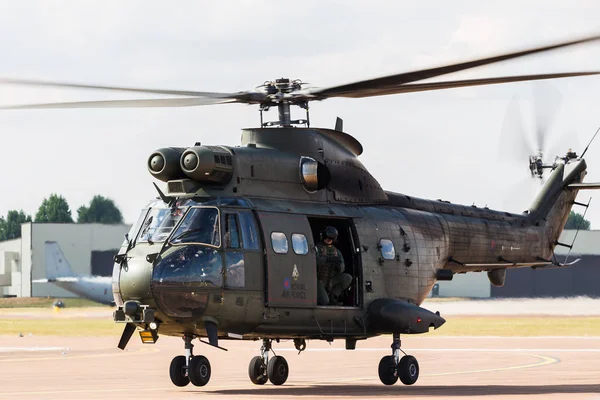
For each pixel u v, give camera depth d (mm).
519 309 149625
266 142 48062
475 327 133000
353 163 50844
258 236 44812
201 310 43000
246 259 44156
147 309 43188
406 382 48969
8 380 53094
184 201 44625
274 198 46531
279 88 48031
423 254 52781
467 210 58719
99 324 142375
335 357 77875
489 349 88312
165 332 44781
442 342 102812
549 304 152500
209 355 80688
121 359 74125
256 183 46000
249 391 44844
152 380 52812
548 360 70875
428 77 42312
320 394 42781
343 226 49375
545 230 64500
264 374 49875
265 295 44562
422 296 52969
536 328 129875
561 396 40312
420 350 87562
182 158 44750
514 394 41844
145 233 44375
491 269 60938
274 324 45125
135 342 103812
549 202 65438
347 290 48938
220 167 44688
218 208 43969
